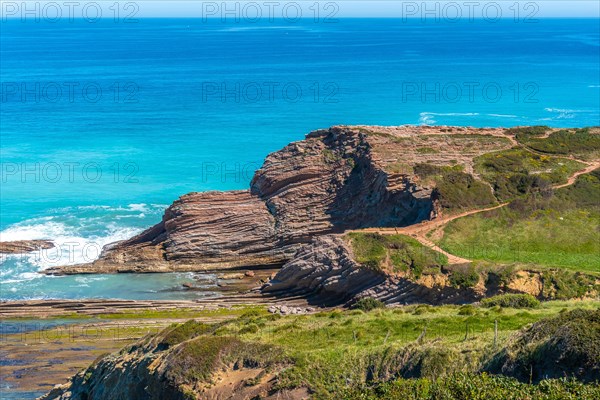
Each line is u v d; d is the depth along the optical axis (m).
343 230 75.56
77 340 58.00
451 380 30.45
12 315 64.00
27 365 53.28
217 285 70.62
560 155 80.00
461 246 64.31
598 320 30.73
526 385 28.77
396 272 60.50
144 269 73.81
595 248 64.69
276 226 76.12
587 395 27.00
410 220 71.12
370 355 35.00
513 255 63.34
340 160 78.69
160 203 96.56
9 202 95.88
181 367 36.94
